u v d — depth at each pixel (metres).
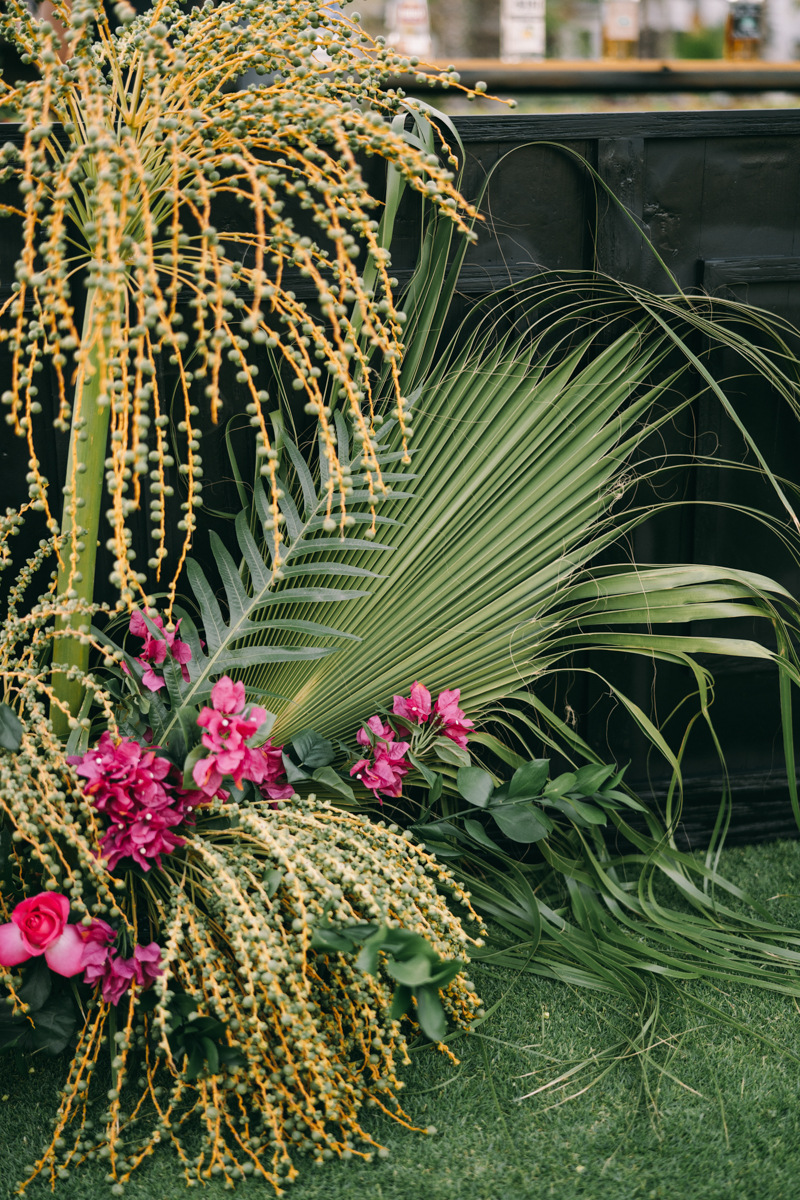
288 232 1.21
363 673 1.61
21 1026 1.28
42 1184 1.21
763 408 1.97
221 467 1.80
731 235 1.90
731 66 2.91
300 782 1.55
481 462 1.66
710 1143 1.26
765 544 2.04
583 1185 1.19
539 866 1.79
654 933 1.69
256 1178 1.21
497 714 1.93
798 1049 1.43
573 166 1.81
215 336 1.12
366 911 1.34
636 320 1.87
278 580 1.47
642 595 1.68
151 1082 1.25
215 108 1.33
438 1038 1.06
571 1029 1.48
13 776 1.19
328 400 1.73
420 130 1.56
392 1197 1.18
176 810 1.28
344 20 1.39
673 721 2.06
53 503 1.82
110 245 1.07
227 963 1.31
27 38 1.31
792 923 1.76
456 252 1.80
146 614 1.25
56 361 1.13
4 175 1.23
